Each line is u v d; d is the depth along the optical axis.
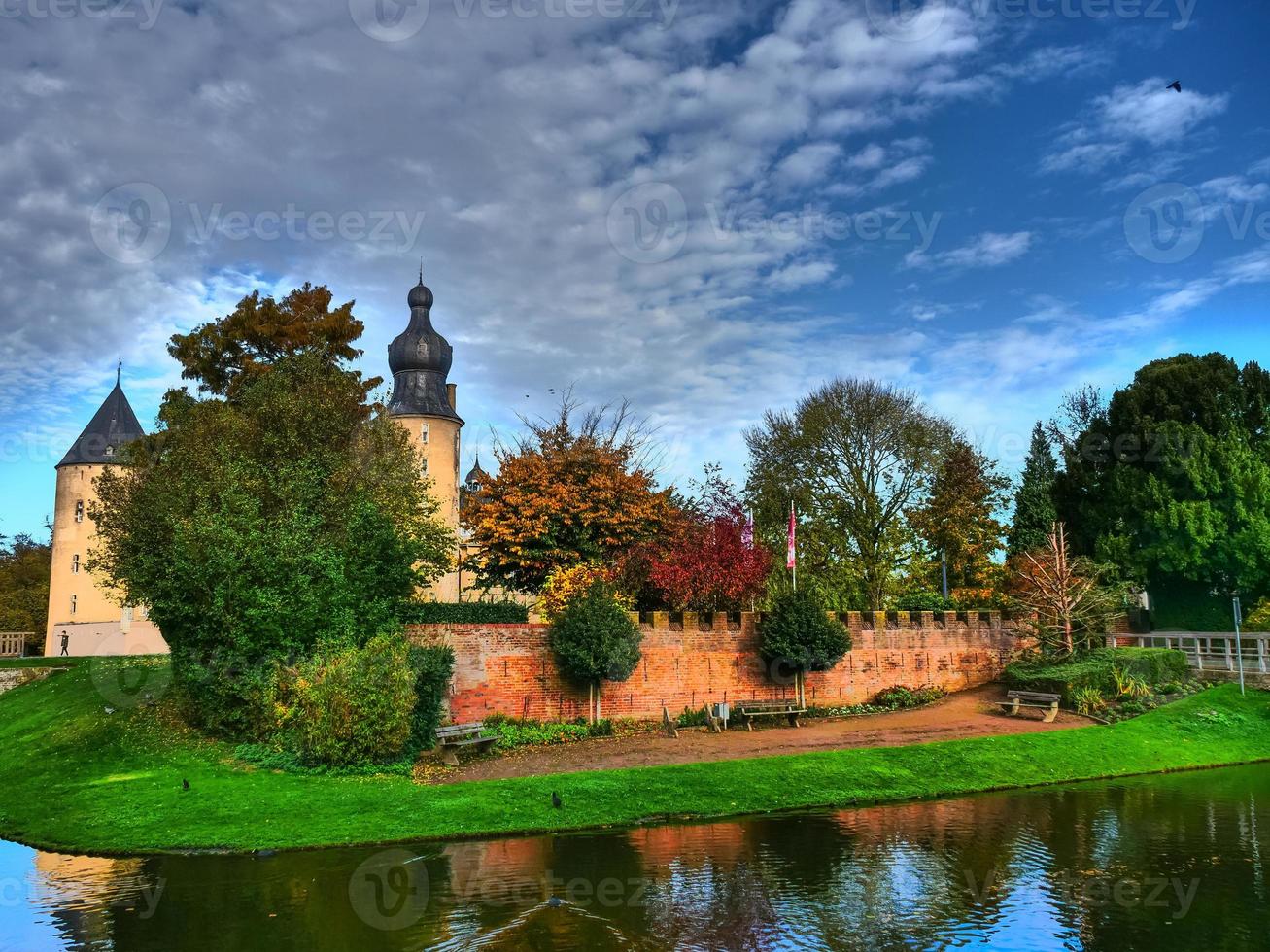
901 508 39.12
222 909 10.55
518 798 15.41
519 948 9.38
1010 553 39.91
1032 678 25.28
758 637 24.66
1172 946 9.56
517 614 24.27
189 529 20.41
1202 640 31.53
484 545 29.38
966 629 27.78
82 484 53.75
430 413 53.59
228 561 19.45
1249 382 35.09
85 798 15.48
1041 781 18.02
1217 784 18.08
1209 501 31.78
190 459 23.84
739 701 23.61
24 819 14.79
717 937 9.70
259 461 23.83
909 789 17.00
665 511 29.89
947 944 9.59
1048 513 39.00
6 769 18.98
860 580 37.06
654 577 25.47
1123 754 20.08
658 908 10.57
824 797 16.28
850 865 12.32
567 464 29.27
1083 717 23.23
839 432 39.22
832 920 10.23
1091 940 9.71
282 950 9.34
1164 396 34.72
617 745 20.19
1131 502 33.41
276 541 20.34
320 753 17.12
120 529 25.50
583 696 22.55
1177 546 31.77
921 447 38.59
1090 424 41.97
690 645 23.95
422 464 30.59
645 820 14.70
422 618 22.67
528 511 28.05
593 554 28.39
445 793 15.66
